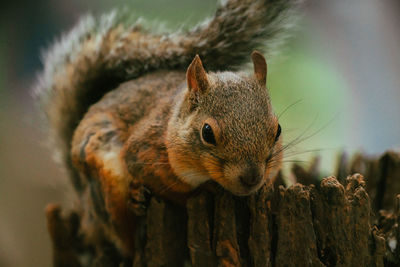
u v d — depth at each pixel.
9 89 2.30
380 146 1.99
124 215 1.49
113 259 1.50
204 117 1.45
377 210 1.51
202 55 1.52
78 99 1.55
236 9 1.52
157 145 1.47
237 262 1.44
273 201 1.45
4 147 1.95
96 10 2.40
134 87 1.51
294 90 2.08
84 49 1.55
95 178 1.50
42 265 1.70
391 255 1.44
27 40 2.48
